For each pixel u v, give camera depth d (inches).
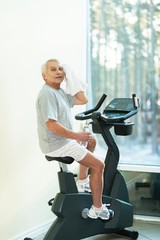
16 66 123.8
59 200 113.9
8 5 119.2
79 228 116.8
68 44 146.8
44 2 133.7
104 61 159.5
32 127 131.2
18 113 125.3
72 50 149.2
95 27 159.3
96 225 121.7
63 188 115.3
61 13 142.1
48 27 136.3
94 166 113.0
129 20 153.6
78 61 152.8
